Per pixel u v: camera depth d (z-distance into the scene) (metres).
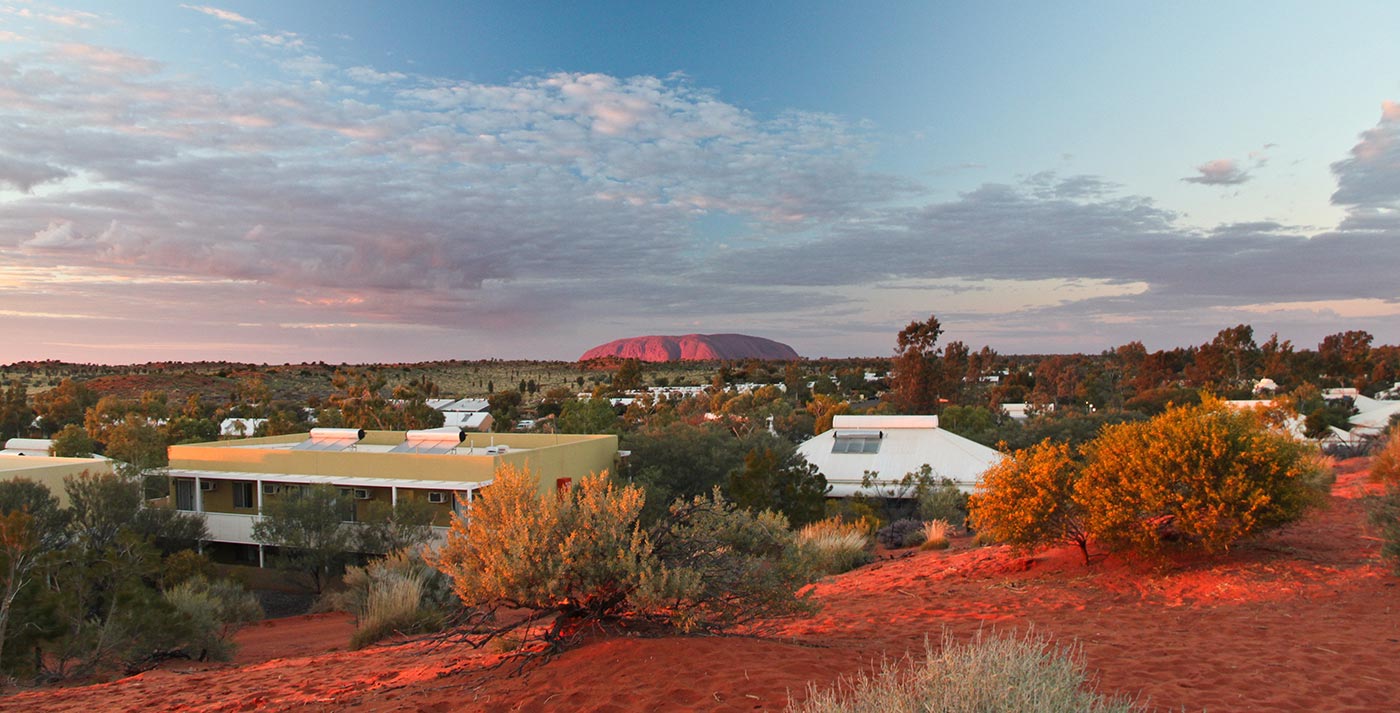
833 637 8.61
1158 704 5.68
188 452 33.59
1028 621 9.47
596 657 6.70
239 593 20.14
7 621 11.45
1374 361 117.50
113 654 12.28
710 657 6.52
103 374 146.50
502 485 7.67
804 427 68.19
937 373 90.19
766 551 8.12
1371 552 10.99
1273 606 9.18
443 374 188.12
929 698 4.14
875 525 27.61
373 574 20.28
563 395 102.88
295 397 123.44
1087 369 140.88
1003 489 13.52
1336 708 5.53
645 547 7.09
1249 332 118.44
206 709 7.51
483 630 8.19
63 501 28.72
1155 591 10.66
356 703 6.74
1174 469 11.39
